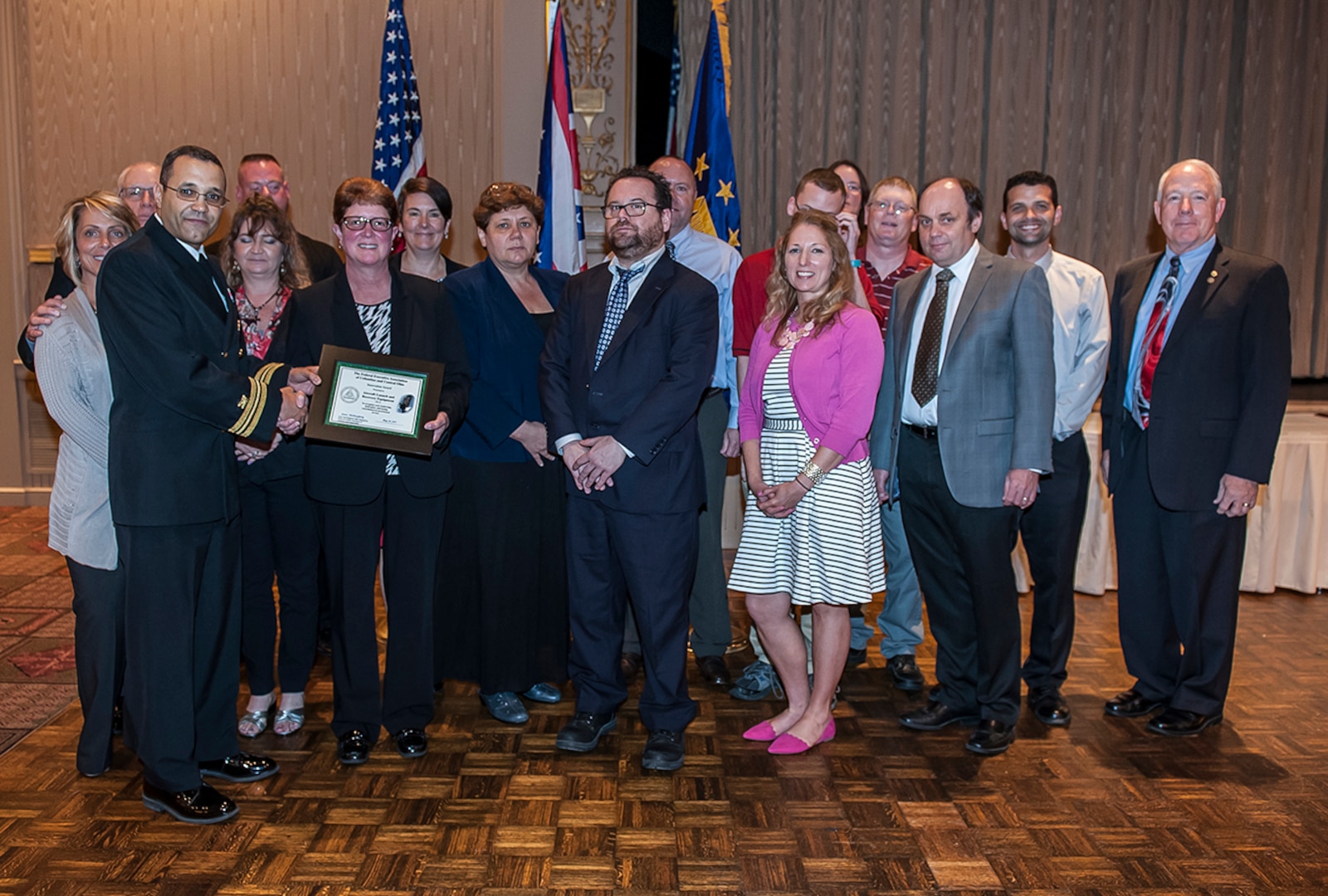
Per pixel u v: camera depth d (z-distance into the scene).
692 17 5.41
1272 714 3.23
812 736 2.96
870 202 3.52
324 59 5.70
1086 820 2.55
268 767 2.72
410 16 5.58
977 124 5.59
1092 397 3.19
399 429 2.62
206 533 2.50
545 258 4.30
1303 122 5.64
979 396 2.87
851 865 2.32
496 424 3.01
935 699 3.18
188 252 2.44
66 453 2.62
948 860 2.35
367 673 2.82
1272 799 2.66
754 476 2.92
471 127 5.64
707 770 2.81
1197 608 3.08
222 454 2.50
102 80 5.71
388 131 4.99
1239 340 2.99
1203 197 3.02
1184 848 2.41
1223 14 5.59
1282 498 4.55
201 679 2.62
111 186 5.77
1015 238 3.26
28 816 2.50
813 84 5.51
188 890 2.19
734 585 2.94
